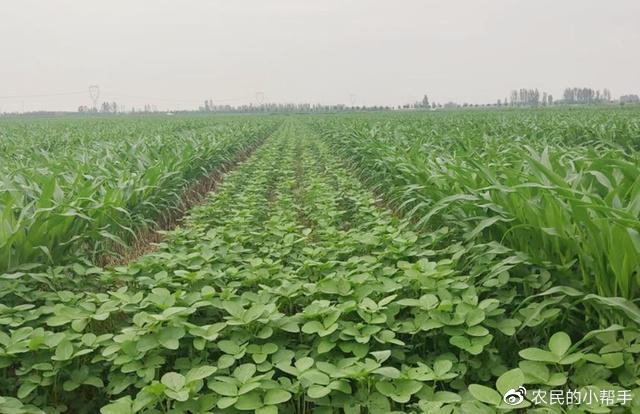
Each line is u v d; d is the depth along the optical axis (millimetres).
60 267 3365
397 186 6262
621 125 10266
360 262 3660
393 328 2588
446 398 2039
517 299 2977
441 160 5152
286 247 4125
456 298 2732
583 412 1794
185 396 1975
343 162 11250
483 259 3217
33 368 2352
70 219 3770
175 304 2820
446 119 18781
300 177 9945
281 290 2977
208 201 7539
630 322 2383
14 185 4625
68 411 2455
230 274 3369
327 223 5156
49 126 22219
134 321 2529
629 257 2334
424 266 3123
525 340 2646
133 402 2047
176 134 14672
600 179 3035
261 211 5992
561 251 2914
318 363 2217
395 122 18297
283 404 2320
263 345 2508
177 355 2641
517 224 3168
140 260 3639
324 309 2623
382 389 2074
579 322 2660
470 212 3705
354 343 2449
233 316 2588
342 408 2258
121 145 9555
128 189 5301
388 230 4152
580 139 9977
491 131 12258
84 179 5555
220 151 10859
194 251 3969
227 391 2041
